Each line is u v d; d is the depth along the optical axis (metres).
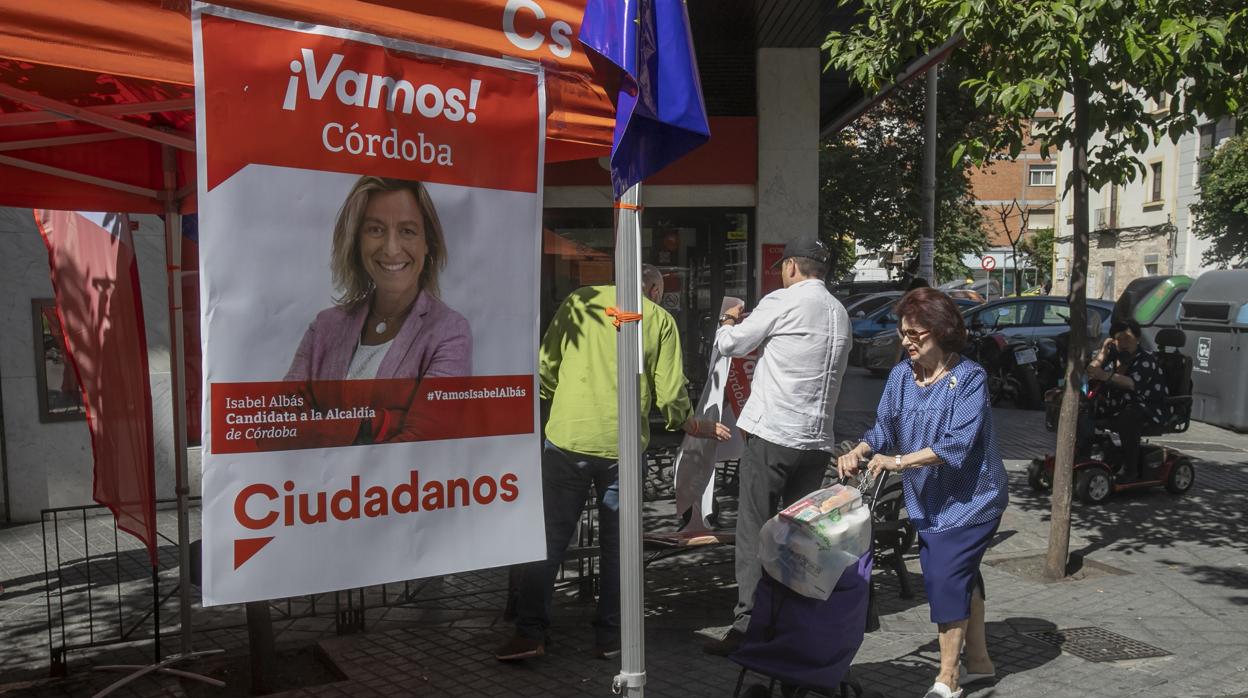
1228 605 5.75
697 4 8.70
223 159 2.68
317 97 2.83
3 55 2.54
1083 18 5.16
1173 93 5.72
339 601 5.37
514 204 3.22
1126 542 7.21
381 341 2.96
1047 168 59.47
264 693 4.39
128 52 2.72
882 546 5.76
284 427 2.80
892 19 6.42
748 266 10.60
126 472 4.59
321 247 2.85
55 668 4.64
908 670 4.67
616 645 4.70
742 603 4.75
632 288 2.92
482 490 3.16
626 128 2.81
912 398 4.11
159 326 8.02
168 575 6.42
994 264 32.59
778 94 10.26
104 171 4.61
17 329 7.62
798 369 4.69
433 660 4.76
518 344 3.24
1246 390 12.34
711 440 5.47
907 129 19.53
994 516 4.10
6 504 7.72
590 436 4.57
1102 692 4.43
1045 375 15.19
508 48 3.25
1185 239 34.50
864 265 45.84
